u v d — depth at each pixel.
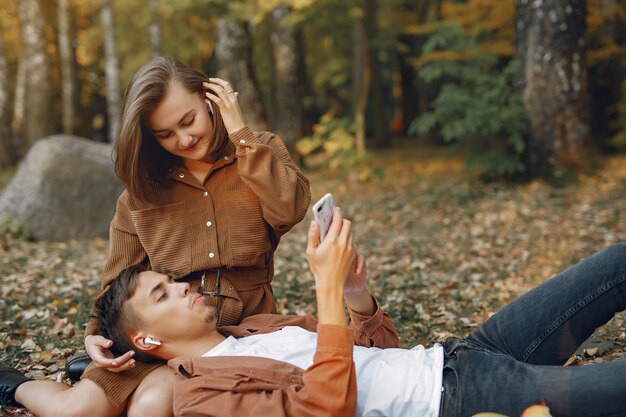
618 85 14.62
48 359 3.91
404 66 26.91
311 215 10.29
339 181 13.49
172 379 2.66
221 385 2.44
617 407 2.31
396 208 10.12
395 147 22.33
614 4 13.98
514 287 5.55
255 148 2.82
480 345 2.69
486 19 12.59
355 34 19.08
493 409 2.40
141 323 2.69
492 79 10.85
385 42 19.66
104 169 8.91
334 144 12.84
